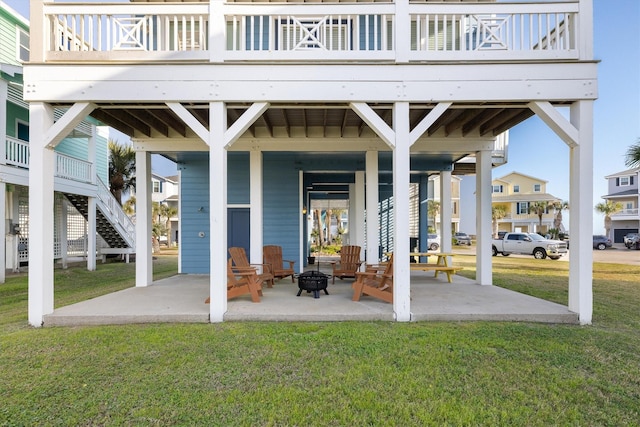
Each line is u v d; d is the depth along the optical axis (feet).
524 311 15.42
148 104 16.06
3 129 28.35
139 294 19.56
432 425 7.67
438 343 12.16
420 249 34.40
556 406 8.45
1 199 28.07
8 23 34.37
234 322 14.80
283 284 23.22
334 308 15.96
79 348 11.87
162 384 9.41
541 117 15.37
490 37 15.47
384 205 37.29
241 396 8.78
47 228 15.05
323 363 10.62
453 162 29.32
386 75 15.26
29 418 7.93
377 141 23.50
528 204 110.63
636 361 10.92
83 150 45.14
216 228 15.08
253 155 23.47
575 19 15.21
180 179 28.68
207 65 15.20
